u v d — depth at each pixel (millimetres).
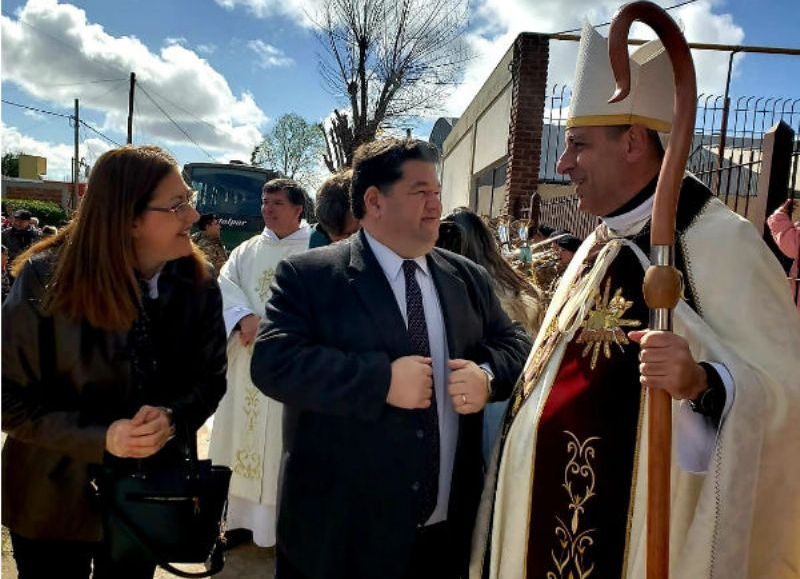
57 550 1949
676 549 1636
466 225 2945
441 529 2002
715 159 7117
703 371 1481
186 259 2133
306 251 2049
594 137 1789
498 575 1899
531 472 1817
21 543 1938
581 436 1751
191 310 2117
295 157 38625
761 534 1629
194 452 2014
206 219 7656
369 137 15859
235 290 3684
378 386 1736
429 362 1795
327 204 3158
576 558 1736
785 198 4352
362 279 1917
